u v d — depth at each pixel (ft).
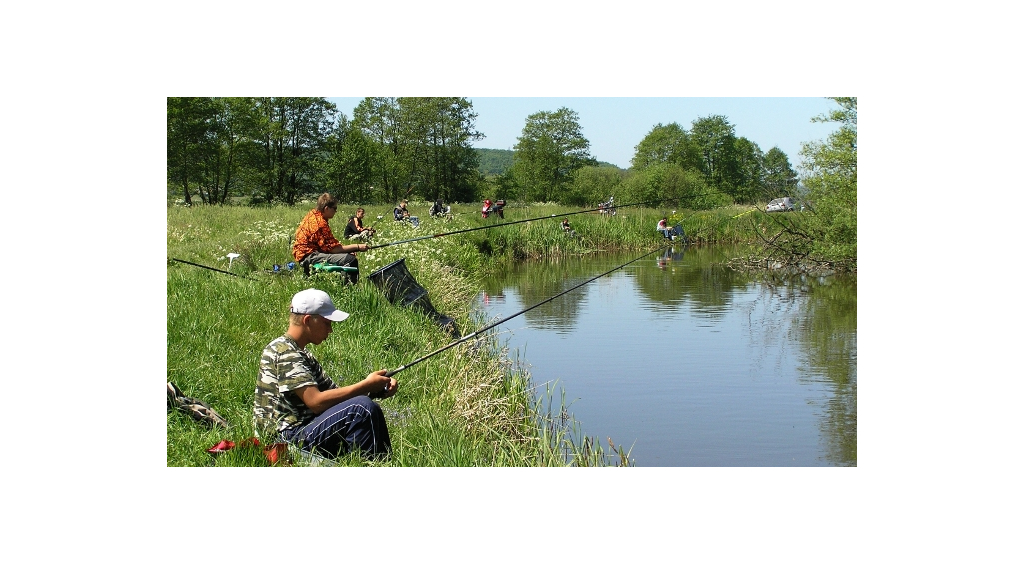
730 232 124.67
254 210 96.73
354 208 119.85
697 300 61.11
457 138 207.21
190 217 79.20
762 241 86.99
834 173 77.66
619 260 96.84
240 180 173.88
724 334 46.62
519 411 28.07
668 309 56.49
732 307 57.26
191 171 156.76
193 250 50.03
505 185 258.16
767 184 87.56
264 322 28.66
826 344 44.01
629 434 28.55
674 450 26.99
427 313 36.88
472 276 71.26
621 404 32.14
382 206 130.93
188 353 24.39
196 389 22.24
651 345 43.60
